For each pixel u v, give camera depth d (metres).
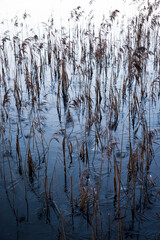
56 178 3.23
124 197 2.87
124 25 13.52
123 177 3.24
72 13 10.66
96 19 15.02
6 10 19.33
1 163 3.57
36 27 14.66
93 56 8.42
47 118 5.13
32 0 24.31
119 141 4.11
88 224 2.52
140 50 4.48
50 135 4.38
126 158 3.62
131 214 2.61
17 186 3.10
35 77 6.88
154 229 2.42
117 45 10.42
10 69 8.84
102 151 3.79
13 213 2.68
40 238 2.37
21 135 4.39
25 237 2.38
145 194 2.79
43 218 2.61
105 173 3.31
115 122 4.85
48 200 2.85
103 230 2.43
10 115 5.27
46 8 19.80
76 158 3.69
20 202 2.84
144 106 5.51
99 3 19.38
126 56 8.20
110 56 9.91
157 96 6.08
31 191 3.01
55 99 6.30
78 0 21.56
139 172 3.30
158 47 9.45
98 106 5.16
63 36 10.66
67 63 9.08
